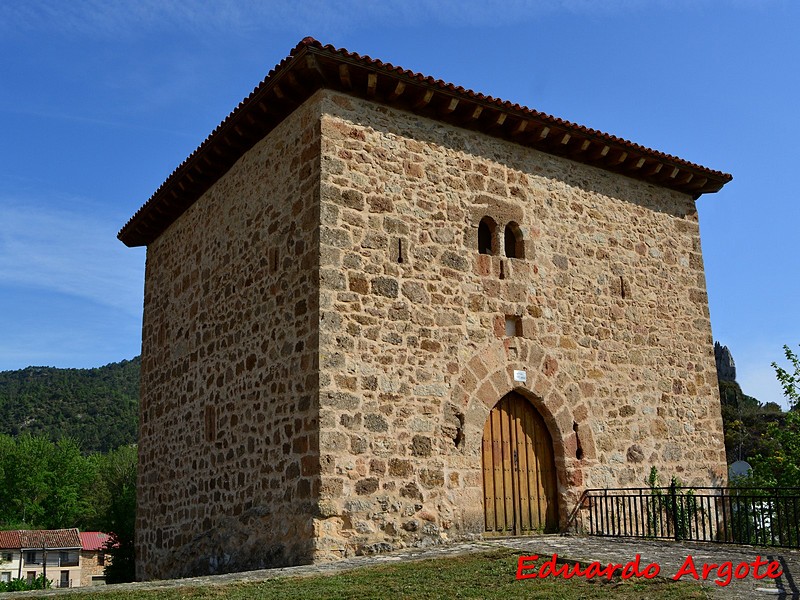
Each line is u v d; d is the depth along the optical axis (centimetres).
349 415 973
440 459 1038
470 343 1107
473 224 1155
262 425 1076
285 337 1051
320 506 924
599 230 1313
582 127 1245
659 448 1288
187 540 1264
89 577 4716
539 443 1178
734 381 4975
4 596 746
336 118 1056
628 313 1312
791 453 1518
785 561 823
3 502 5066
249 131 1184
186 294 1412
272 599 671
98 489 5031
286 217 1093
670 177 1400
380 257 1050
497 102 1152
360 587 713
